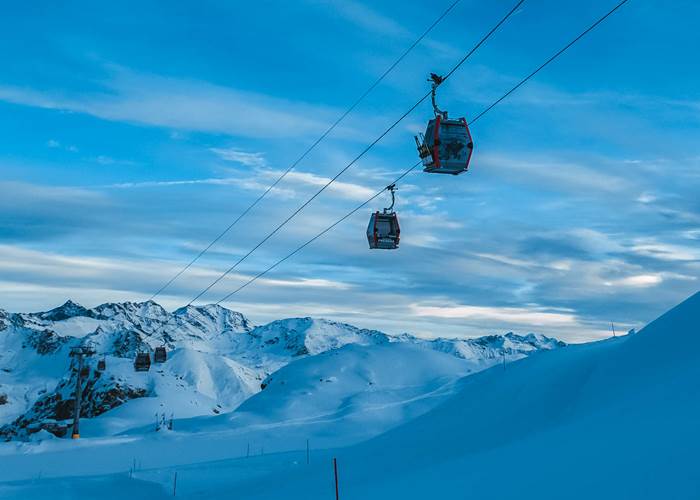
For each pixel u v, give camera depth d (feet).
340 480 118.11
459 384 513.04
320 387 580.71
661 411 73.97
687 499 45.01
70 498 166.71
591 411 102.01
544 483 62.34
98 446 315.78
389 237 91.76
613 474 56.18
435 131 72.38
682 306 117.39
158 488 165.68
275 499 112.06
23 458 277.03
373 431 359.87
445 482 82.38
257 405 544.62
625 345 121.90
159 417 574.56
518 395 144.15
